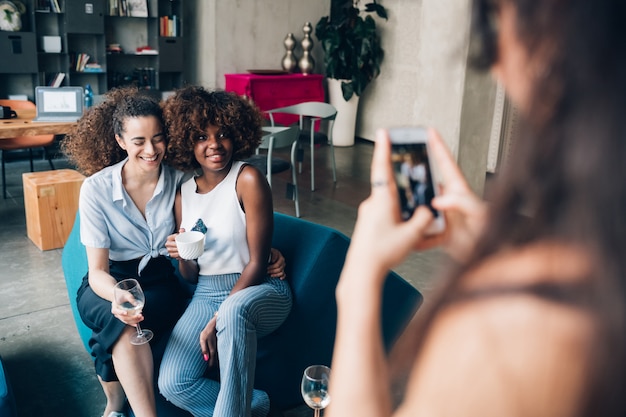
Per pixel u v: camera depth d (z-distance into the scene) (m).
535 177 0.38
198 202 2.28
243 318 2.02
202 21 8.28
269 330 2.22
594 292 0.35
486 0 0.40
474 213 0.58
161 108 2.26
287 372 2.42
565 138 0.36
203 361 2.11
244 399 1.99
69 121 4.88
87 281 2.31
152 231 2.31
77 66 7.40
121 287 2.04
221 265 2.27
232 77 8.11
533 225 0.39
